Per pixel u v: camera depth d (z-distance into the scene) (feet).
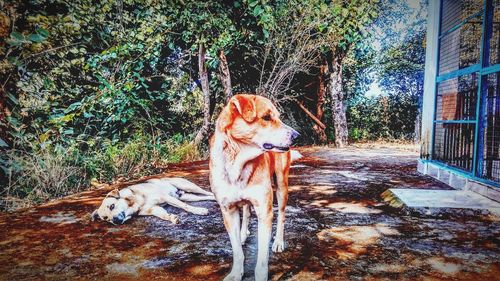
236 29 36.40
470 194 16.48
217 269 9.05
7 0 19.75
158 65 35.14
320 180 21.99
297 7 36.86
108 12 27.68
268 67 42.29
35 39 19.85
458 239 11.12
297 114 51.34
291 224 12.80
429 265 9.11
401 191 17.04
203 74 34.71
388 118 59.11
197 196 17.28
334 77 46.32
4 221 13.82
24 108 22.59
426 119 24.79
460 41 22.29
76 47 26.07
